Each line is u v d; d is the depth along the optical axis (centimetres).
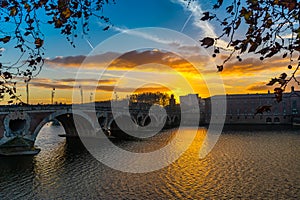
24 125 5081
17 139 4912
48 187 3009
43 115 5516
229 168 3791
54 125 16162
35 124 5309
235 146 5847
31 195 2766
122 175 3466
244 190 2838
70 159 4534
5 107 4772
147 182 3159
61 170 3759
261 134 8306
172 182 3142
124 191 2847
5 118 4772
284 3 380
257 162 4147
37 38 501
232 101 13450
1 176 3453
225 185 3012
